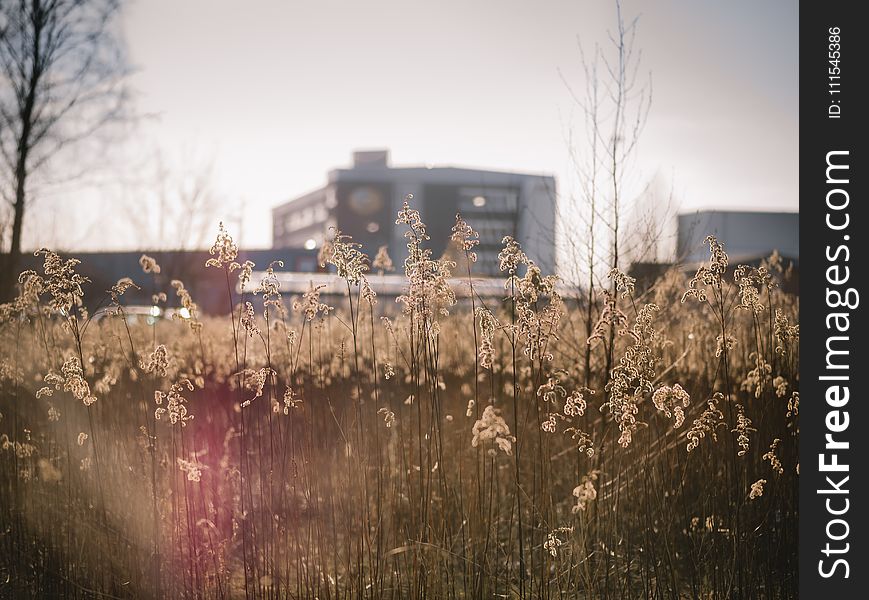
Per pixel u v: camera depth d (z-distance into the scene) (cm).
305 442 537
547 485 527
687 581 540
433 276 496
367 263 510
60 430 636
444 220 6700
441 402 670
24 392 677
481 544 534
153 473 512
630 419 468
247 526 528
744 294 518
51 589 538
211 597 509
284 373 670
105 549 532
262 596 492
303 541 520
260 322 671
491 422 435
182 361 671
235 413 705
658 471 565
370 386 652
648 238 713
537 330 478
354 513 544
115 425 607
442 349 728
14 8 1631
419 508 507
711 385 612
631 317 659
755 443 551
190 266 2008
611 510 526
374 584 491
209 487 562
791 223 3600
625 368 481
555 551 471
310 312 518
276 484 542
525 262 482
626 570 508
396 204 6781
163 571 519
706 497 544
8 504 579
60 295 523
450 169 6819
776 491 541
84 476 573
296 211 8556
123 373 712
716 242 514
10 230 1337
